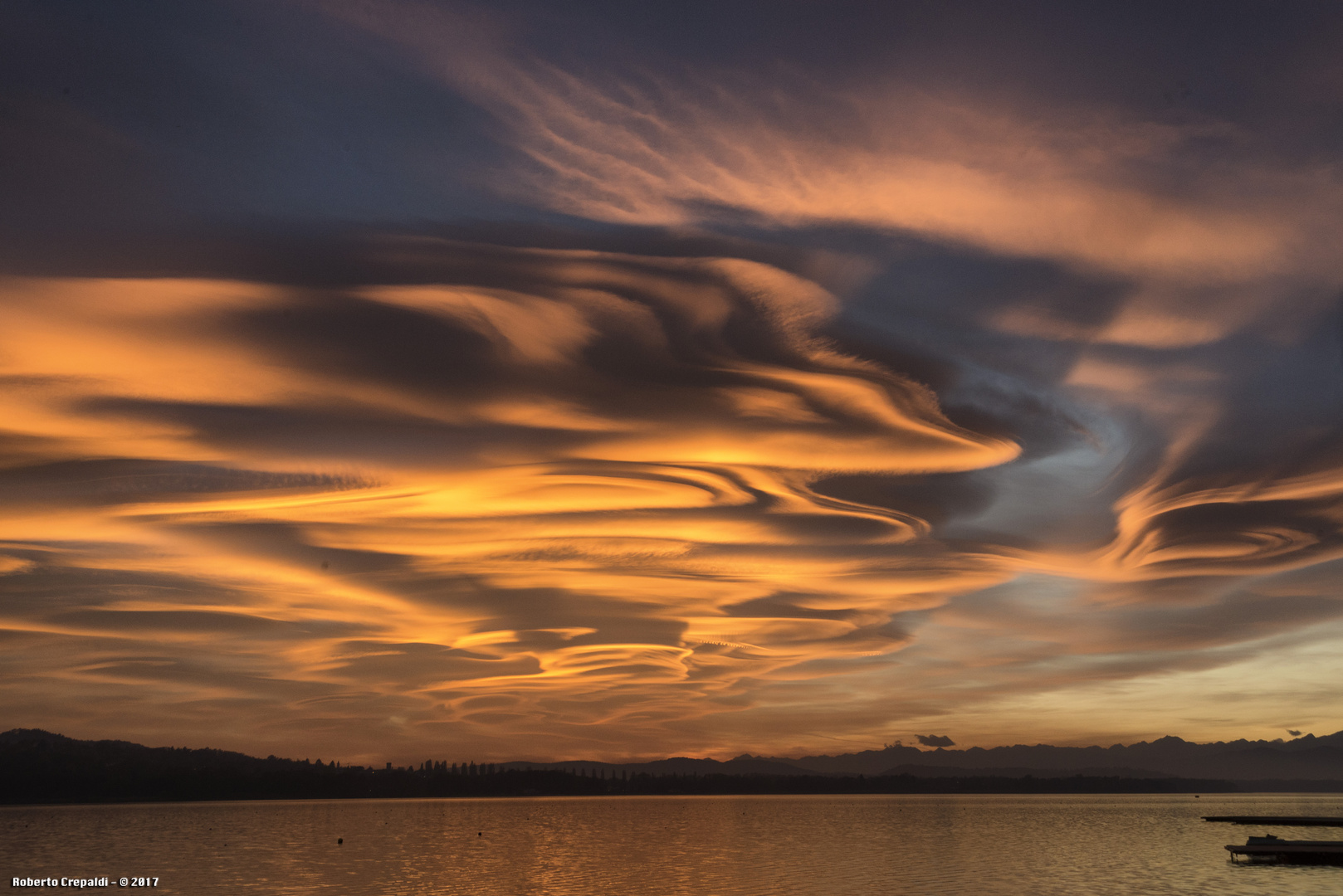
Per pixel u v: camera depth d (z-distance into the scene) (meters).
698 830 178.12
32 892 84.44
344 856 118.19
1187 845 126.44
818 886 81.38
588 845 136.62
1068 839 141.62
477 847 133.50
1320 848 93.25
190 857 118.19
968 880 84.44
